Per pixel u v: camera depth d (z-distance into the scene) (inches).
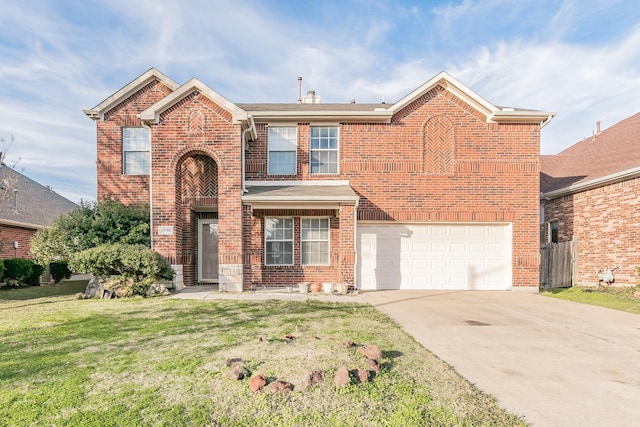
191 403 140.0
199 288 474.3
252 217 485.1
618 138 634.8
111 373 169.0
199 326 259.0
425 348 216.1
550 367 187.8
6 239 618.5
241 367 167.2
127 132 541.3
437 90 501.0
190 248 503.5
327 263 497.7
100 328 251.6
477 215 492.4
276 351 196.7
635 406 145.5
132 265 387.9
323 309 333.1
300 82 709.3
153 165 448.8
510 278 486.3
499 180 494.9
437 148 498.0
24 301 378.0
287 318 290.2
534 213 491.5
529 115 486.9
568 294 451.2
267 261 496.7
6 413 132.3
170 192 447.8
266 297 399.2
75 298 389.7
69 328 251.1
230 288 442.9
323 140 513.7
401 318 303.9
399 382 161.6
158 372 169.9
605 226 501.0
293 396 145.0
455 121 498.6
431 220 493.4
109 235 446.6
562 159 737.0
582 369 185.6
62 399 143.2
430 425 127.3
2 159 478.9
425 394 150.3
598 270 510.9
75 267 390.9
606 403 147.7
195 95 455.2
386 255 496.7
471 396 150.5
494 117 490.0
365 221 494.0
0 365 178.9
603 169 541.0
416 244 498.0
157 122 450.9
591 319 305.6
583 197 539.5
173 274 428.1
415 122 500.1
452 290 486.9
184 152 452.1
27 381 160.1
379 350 195.6
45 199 855.7
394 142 500.4
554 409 141.7
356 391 149.8
